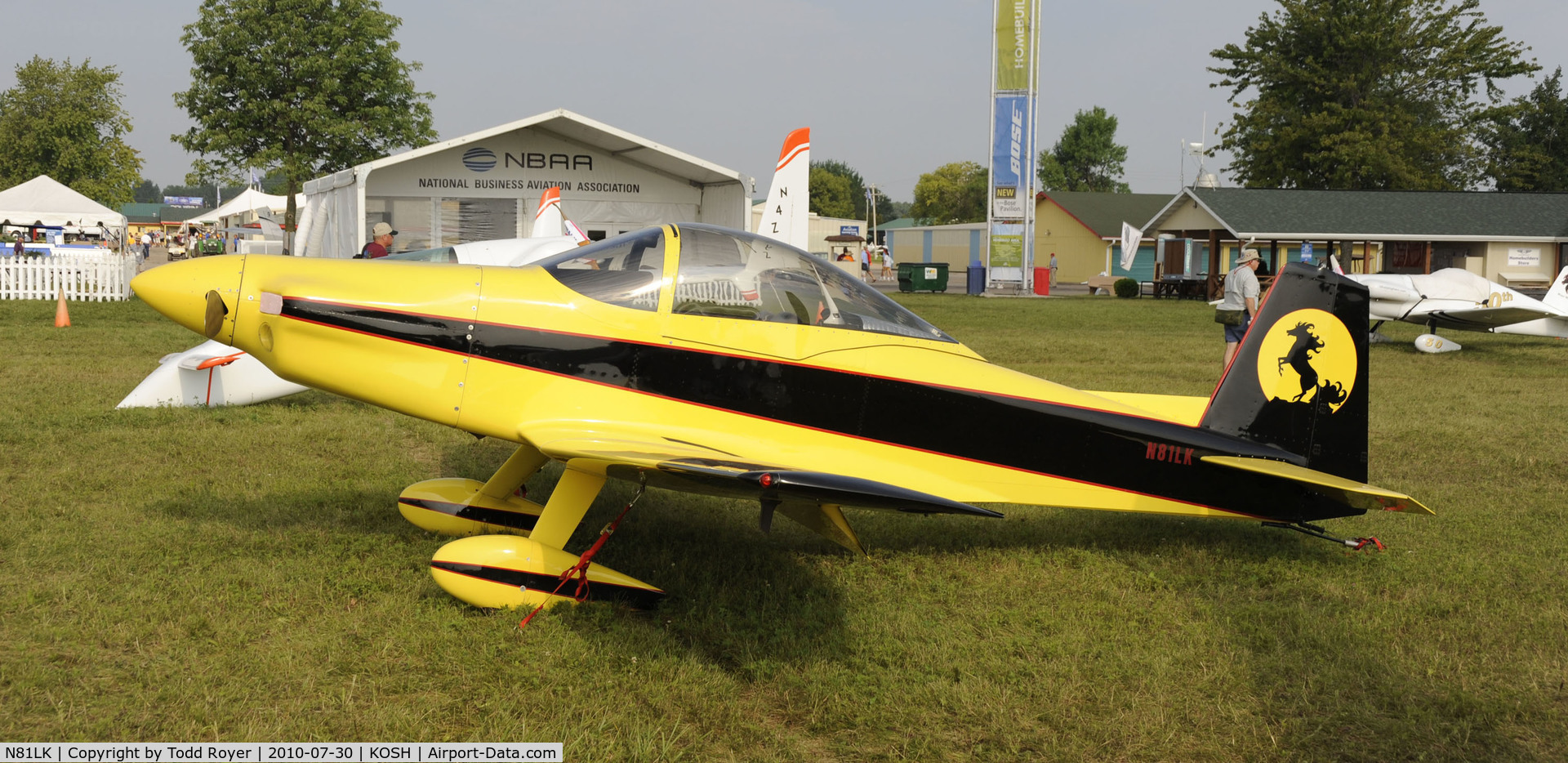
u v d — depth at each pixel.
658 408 4.19
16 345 11.13
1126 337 15.88
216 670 3.22
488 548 3.90
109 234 32.19
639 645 3.59
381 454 6.34
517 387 4.11
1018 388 4.65
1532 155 45.09
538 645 3.57
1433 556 4.85
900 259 61.84
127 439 6.44
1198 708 3.27
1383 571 4.64
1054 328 17.66
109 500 5.11
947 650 3.65
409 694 3.16
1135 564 4.78
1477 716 3.23
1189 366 11.89
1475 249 30.91
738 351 4.25
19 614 3.57
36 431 6.49
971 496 4.62
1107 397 4.96
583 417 4.11
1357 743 3.09
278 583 3.95
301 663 3.30
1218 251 30.06
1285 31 39.00
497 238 19.58
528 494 5.66
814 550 4.88
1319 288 4.98
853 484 3.31
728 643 3.64
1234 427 4.93
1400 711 3.28
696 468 3.30
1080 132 87.88
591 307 4.16
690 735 2.99
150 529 4.58
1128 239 31.91
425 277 4.19
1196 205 30.95
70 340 11.70
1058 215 45.91
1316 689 3.43
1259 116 39.00
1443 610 4.12
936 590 4.37
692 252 4.29
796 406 4.33
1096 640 3.82
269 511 5.01
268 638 3.50
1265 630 3.89
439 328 4.07
